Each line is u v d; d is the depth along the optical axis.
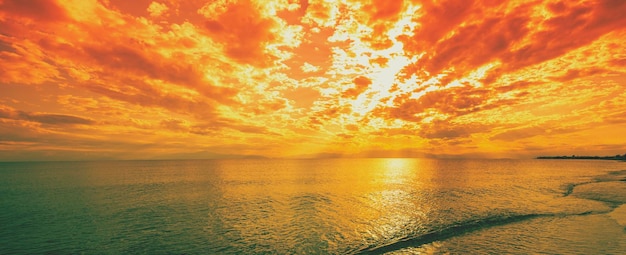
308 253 20.53
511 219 28.30
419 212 33.09
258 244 22.53
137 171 106.50
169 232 25.73
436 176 83.56
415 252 20.09
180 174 91.12
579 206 33.50
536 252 19.05
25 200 41.62
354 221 29.31
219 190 52.50
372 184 62.44
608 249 19.12
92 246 22.31
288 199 42.97
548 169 118.88
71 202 40.09
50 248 21.83
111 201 40.94
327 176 83.94
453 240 22.44
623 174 85.25
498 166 151.00
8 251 21.27
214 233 25.30
